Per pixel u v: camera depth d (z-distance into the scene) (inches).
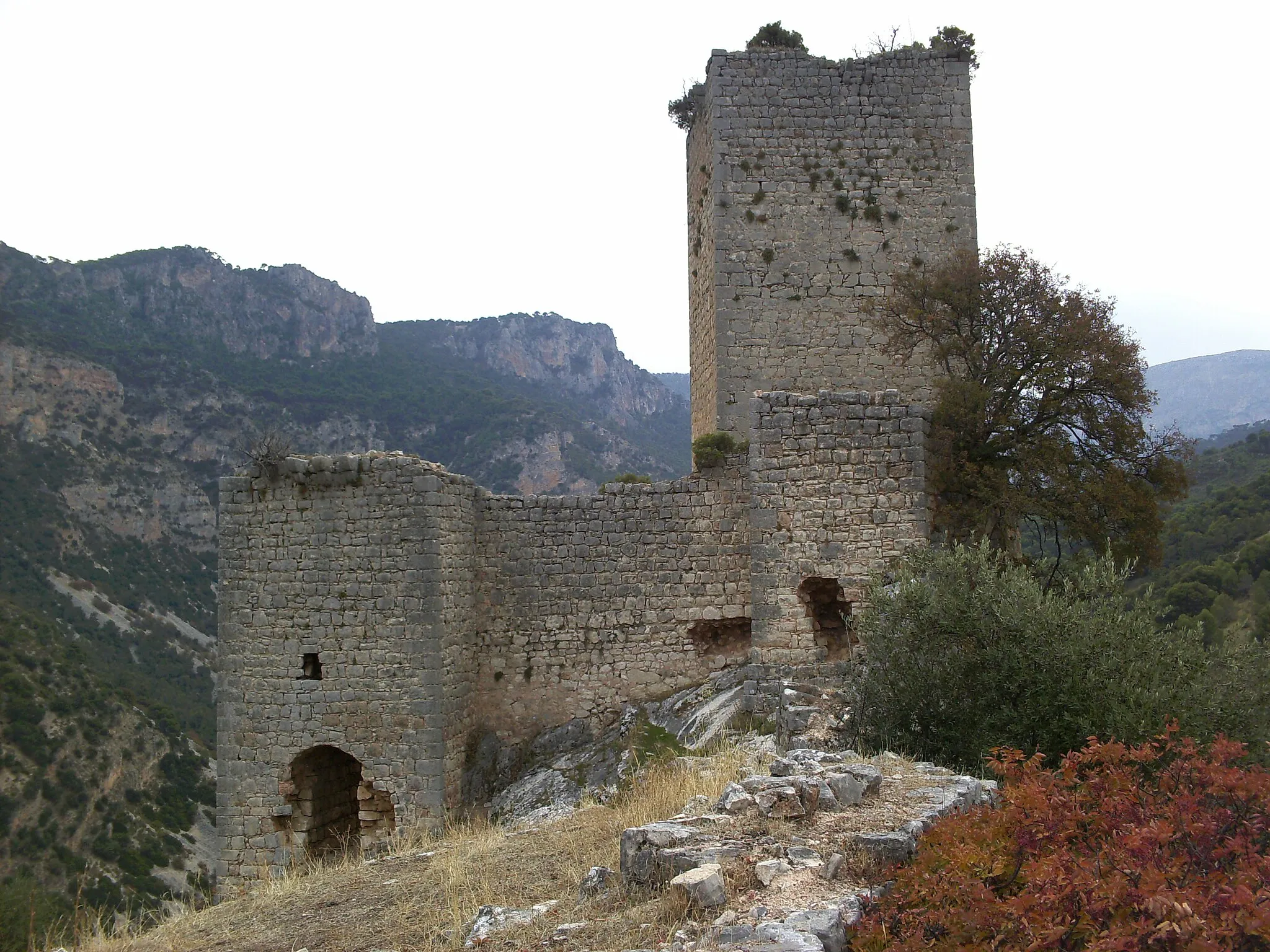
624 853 358.0
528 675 930.1
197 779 1962.4
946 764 532.1
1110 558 585.3
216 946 393.4
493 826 711.7
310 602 845.8
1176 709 495.5
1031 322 831.7
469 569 911.7
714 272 1018.7
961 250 930.7
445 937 356.8
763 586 786.8
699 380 1110.4
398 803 815.7
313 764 857.5
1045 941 253.8
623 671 923.4
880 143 1018.1
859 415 797.2
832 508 789.9
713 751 684.7
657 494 935.0
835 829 359.6
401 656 828.6
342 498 848.9
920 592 589.6
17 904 706.8
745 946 263.3
